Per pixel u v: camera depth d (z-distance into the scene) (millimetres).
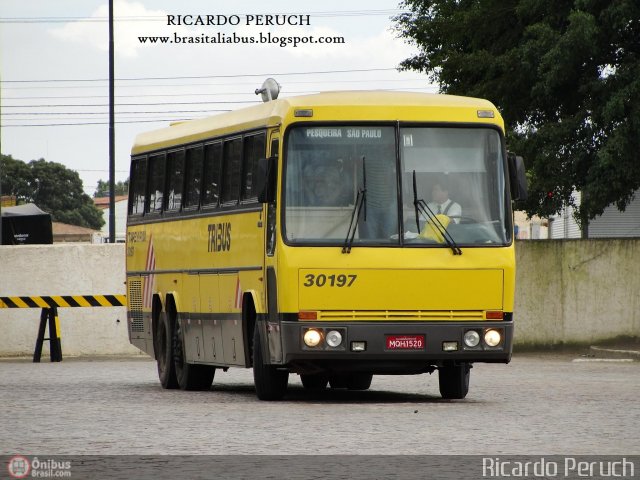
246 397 42719
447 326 38219
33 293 72000
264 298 39594
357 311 38000
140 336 54469
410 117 39031
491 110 39562
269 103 41094
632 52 77750
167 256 50438
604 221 130375
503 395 42406
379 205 38500
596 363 64875
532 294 72500
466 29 84438
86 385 49000
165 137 51750
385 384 50875
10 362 68188
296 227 38219
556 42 74438
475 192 39062
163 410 36719
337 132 38750
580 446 27656
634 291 72625
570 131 75438
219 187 44719
